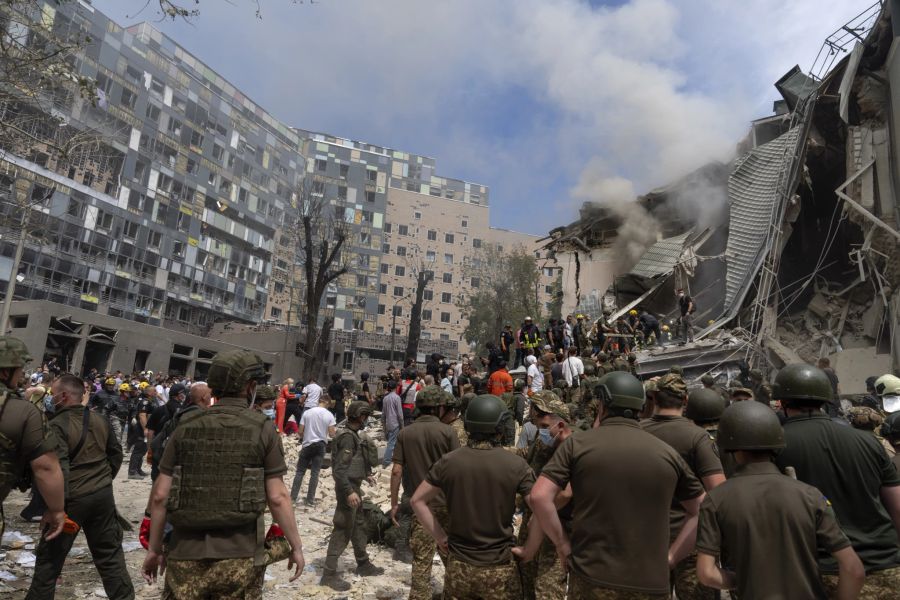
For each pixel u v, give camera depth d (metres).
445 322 95.56
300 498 10.20
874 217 20.25
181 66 65.94
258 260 73.69
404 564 6.60
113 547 4.31
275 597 5.33
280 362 52.59
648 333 22.14
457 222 100.38
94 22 55.09
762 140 27.88
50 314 38.66
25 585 5.14
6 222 15.36
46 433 3.38
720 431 2.56
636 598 2.56
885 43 22.22
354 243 90.38
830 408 9.62
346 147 94.81
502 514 3.26
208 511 2.73
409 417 14.41
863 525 2.72
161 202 61.44
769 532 2.28
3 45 9.14
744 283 24.00
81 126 51.62
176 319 62.31
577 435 2.96
